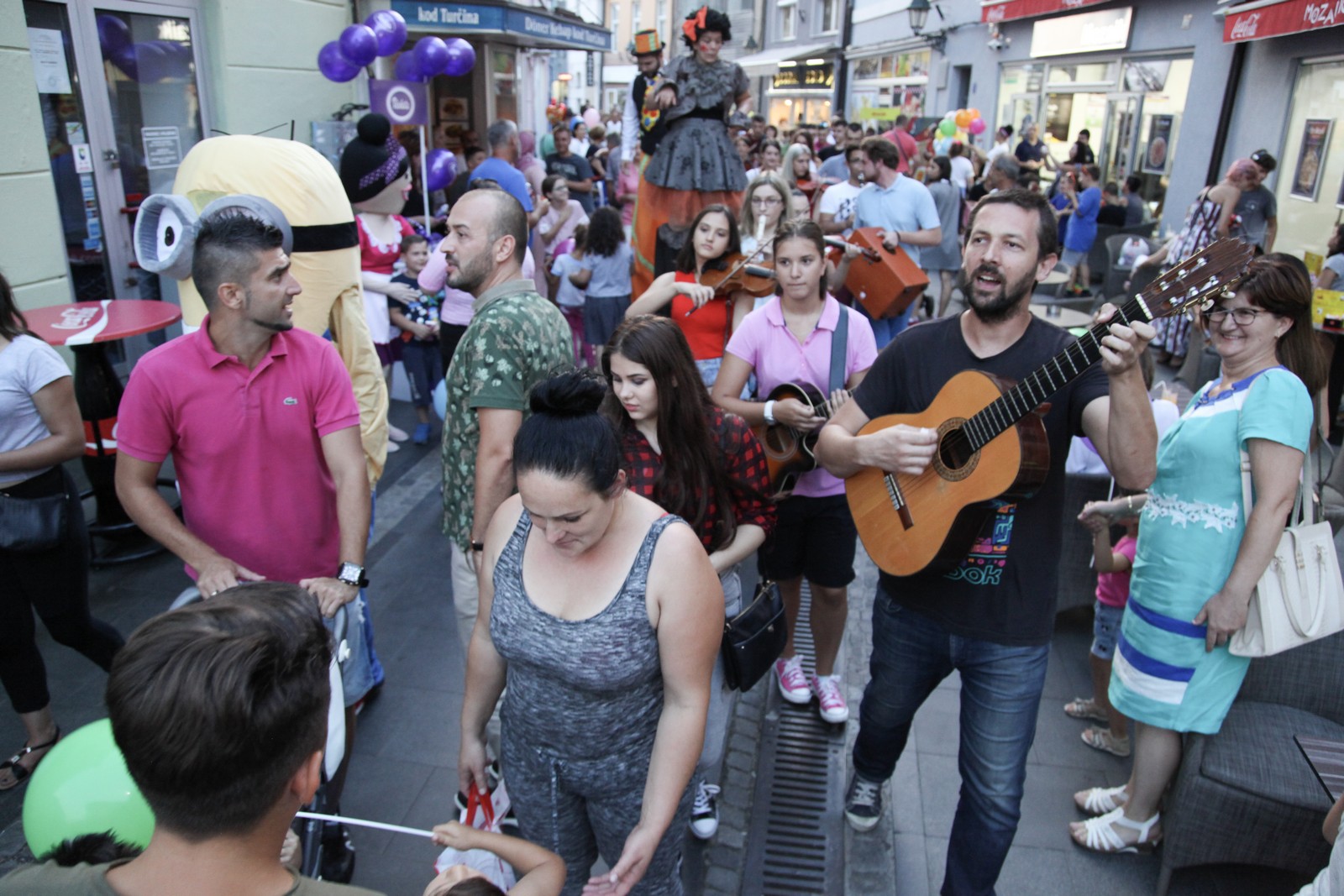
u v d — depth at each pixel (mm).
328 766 2006
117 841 1288
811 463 2973
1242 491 2293
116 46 5168
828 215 7188
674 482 2301
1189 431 2385
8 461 2590
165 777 984
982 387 2199
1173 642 2416
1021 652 2252
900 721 2598
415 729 3244
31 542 2643
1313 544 2305
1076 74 13711
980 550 2262
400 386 6531
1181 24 10883
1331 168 8461
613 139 14492
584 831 2082
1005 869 2709
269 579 2492
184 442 2344
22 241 4359
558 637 1742
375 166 5305
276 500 2434
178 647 1015
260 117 6094
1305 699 2656
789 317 3172
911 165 11375
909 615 2447
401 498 5129
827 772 3146
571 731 1849
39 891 1035
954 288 9594
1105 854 2764
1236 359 2354
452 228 2584
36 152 4398
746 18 31438
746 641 2311
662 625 1734
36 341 2650
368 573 4328
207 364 2289
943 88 18719
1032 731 2312
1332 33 8367
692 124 4852
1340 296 5980
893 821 2938
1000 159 8539
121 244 5332
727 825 2879
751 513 2518
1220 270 1780
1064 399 2164
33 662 2848
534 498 1570
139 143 5379
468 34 10500
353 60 6215
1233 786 2398
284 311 2279
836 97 25094
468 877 1445
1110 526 3033
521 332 2465
